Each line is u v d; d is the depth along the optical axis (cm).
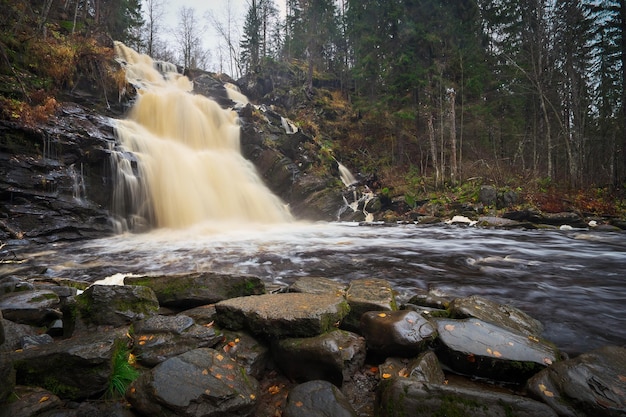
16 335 326
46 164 1114
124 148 1370
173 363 259
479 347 309
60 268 749
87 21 2441
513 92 2544
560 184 1911
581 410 232
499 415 219
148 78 2419
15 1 1662
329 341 302
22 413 216
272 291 520
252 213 1673
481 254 906
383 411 236
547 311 470
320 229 1466
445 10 2405
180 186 1478
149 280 468
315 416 229
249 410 243
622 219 1435
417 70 2294
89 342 277
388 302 398
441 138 2136
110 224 1223
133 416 232
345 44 3697
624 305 494
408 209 1867
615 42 2294
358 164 2567
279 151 2020
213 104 2045
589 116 2528
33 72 1471
